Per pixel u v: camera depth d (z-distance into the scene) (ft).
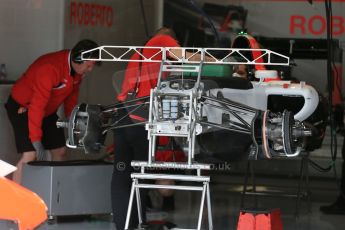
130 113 62.34
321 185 119.75
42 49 98.27
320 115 86.07
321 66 129.49
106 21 110.93
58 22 98.32
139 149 68.18
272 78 79.20
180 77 63.05
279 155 58.03
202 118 58.90
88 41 81.82
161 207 94.07
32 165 81.56
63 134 88.84
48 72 81.46
